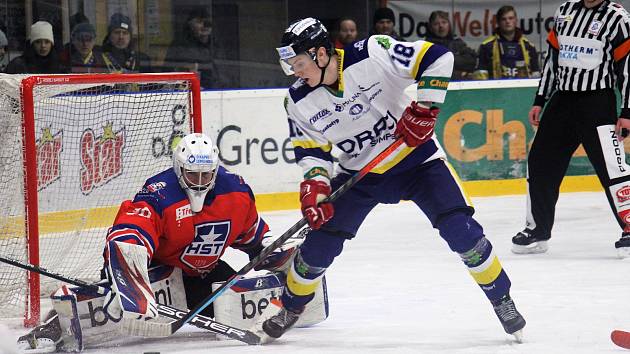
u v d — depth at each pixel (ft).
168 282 40.42
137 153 59.77
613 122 60.03
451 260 60.29
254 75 91.61
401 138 35.81
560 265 57.67
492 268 37.19
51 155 58.13
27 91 45.47
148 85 70.38
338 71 35.78
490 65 92.22
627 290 49.90
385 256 62.03
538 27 100.63
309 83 35.99
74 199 59.16
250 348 38.14
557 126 60.85
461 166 88.07
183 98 56.95
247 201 40.45
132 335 37.47
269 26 91.61
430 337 39.73
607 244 64.90
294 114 37.14
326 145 37.65
